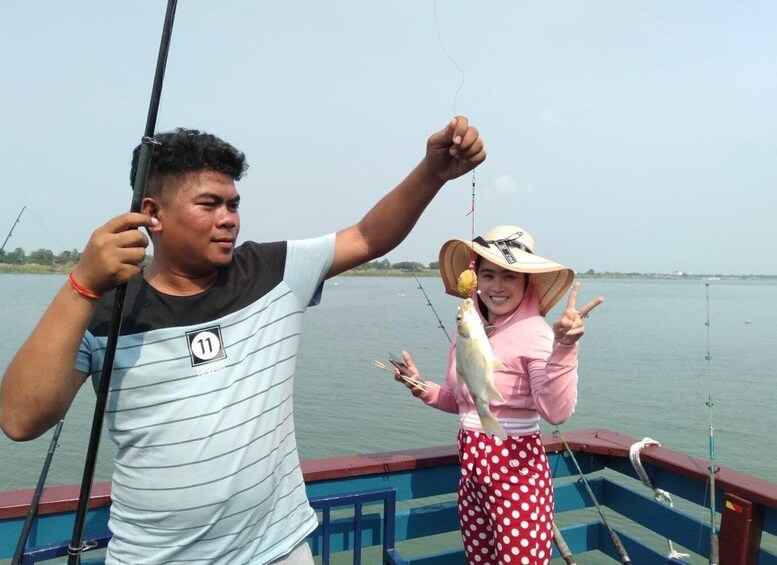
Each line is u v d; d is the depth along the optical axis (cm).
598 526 368
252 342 203
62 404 169
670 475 325
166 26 174
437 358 1708
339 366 1576
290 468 218
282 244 225
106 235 160
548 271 266
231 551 198
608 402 1145
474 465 270
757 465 789
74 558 194
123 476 194
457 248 318
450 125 208
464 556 345
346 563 605
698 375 1438
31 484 720
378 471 314
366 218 237
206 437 190
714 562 285
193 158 184
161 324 191
